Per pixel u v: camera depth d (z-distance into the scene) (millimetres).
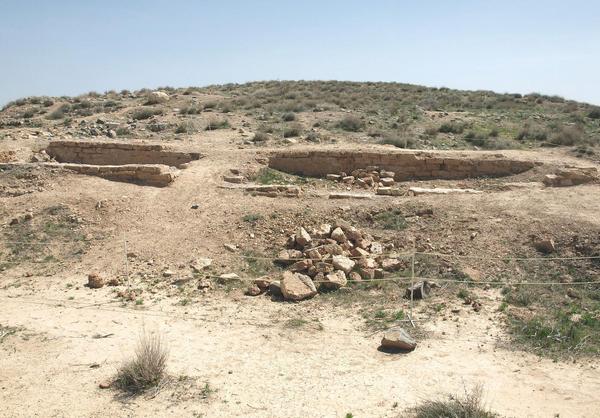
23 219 15445
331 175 18281
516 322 9633
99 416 7031
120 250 13703
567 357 8383
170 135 24359
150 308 10820
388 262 12211
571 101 38688
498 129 26297
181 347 9008
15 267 13203
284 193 16297
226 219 14859
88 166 18328
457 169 17828
